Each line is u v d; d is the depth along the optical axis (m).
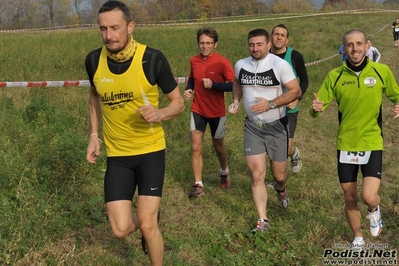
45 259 3.96
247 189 6.07
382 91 4.20
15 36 22.22
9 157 5.36
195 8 71.00
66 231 4.44
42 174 5.25
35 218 4.32
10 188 5.00
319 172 6.75
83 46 17.83
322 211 5.40
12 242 3.92
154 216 3.49
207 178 6.38
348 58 4.20
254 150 4.79
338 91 4.23
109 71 3.31
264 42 4.56
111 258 4.10
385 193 5.88
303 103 10.95
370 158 4.21
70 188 5.22
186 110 8.83
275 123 4.75
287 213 5.36
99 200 5.02
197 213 5.20
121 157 3.53
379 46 23.53
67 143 5.67
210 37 5.49
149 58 3.28
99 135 7.08
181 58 16.03
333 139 8.54
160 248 3.58
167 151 7.06
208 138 7.84
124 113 3.39
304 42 24.45
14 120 6.80
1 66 11.72
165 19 67.00
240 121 8.97
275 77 4.61
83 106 8.37
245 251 4.45
